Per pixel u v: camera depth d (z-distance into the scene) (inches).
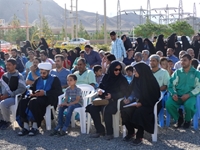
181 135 244.7
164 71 274.1
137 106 230.7
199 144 224.7
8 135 257.3
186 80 261.4
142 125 224.2
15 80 279.3
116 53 434.9
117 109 239.8
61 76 314.0
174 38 545.3
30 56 423.2
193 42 534.0
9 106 274.2
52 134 252.1
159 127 267.1
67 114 253.8
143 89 231.8
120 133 255.4
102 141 237.0
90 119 257.4
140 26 1596.9
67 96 261.9
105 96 244.5
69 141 238.8
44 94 263.4
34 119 253.9
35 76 324.5
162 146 222.4
